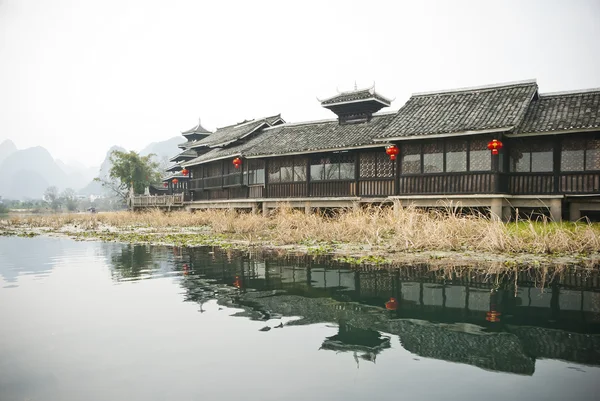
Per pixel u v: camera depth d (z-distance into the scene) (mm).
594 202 14008
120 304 6113
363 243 12891
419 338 4496
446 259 9680
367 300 6152
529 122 14711
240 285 7336
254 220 18469
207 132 41156
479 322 5000
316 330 4805
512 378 3492
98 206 118500
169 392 3305
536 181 14734
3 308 5938
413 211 13367
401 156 16516
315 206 19781
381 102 19953
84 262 10578
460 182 15125
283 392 3281
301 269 8820
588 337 4457
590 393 3205
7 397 3250
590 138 13922
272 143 21812
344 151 18859
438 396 3180
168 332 4781
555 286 6891
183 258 10914
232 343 4398
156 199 34688
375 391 3277
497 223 11578
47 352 4203
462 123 14891
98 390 3361
